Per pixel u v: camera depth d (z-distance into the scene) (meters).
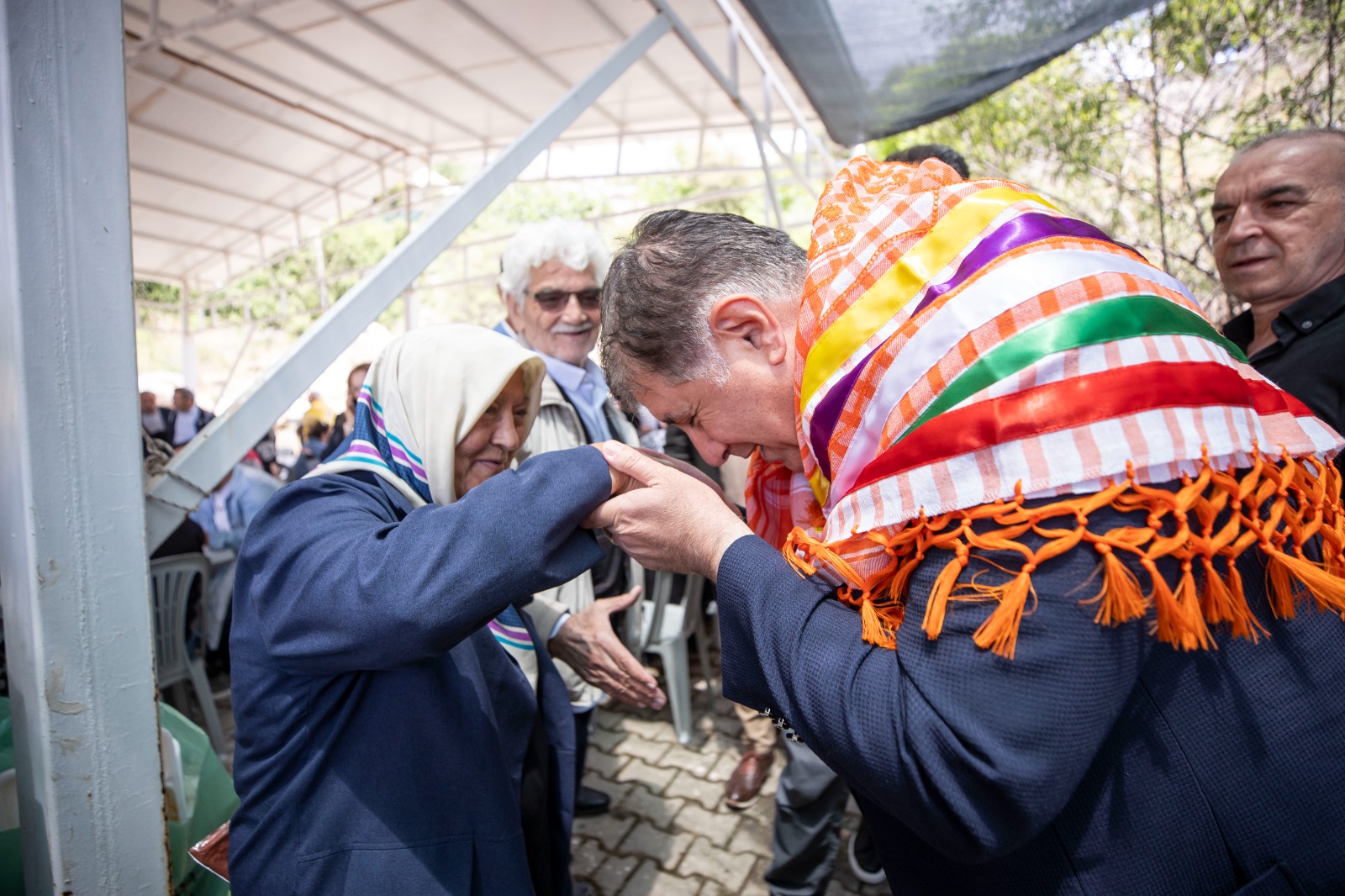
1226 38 4.74
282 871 1.08
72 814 1.05
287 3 4.10
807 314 0.90
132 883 1.11
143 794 1.12
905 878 0.92
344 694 1.10
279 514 1.09
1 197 0.97
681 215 1.00
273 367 1.61
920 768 0.69
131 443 1.09
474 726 1.15
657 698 1.60
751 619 0.85
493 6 4.19
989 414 0.72
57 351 1.01
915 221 0.88
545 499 0.97
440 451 1.19
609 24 4.39
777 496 1.23
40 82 0.98
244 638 1.11
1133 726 0.75
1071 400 0.71
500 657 1.28
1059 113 5.54
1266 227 1.90
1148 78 5.18
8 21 0.95
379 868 1.07
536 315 2.55
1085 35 3.27
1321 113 4.48
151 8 4.17
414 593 0.91
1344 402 1.72
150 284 17.20
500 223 18.80
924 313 0.81
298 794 1.07
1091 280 0.76
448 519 0.96
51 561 1.01
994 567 0.70
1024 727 0.65
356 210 8.30
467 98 5.59
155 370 19.23
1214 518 0.69
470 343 1.24
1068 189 5.90
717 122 6.04
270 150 6.41
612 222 15.58
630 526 0.99
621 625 2.38
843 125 4.17
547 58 4.88
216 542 4.26
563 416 2.31
